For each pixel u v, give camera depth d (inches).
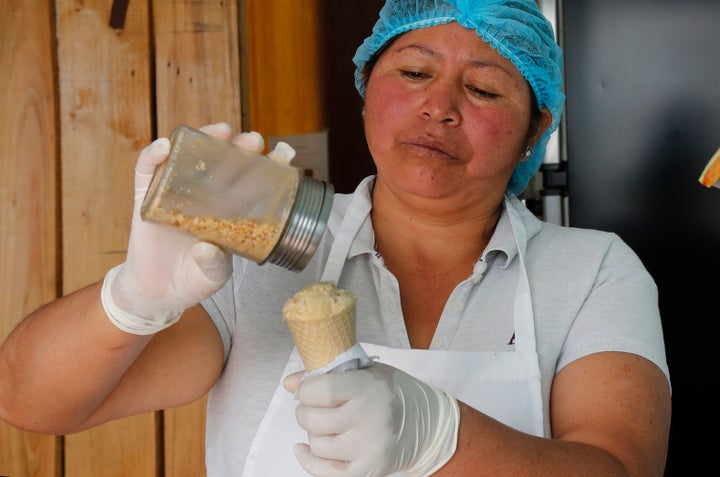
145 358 47.5
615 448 43.3
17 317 75.4
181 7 77.2
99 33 76.4
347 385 35.4
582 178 87.7
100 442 75.4
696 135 85.2
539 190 88.1
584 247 54.0
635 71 86.0
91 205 76.3
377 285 51.8
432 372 48.8
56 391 42.5
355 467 35.2
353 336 37.4
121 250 76.5
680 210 86.1
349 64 102.8
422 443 37.3
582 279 52.1
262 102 107.9
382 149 51.2
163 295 39.4
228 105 77.5
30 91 75.7
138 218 38.4
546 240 55.1
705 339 86.4
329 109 104.3
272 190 37.2
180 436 76.3
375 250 52.5
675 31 84.9
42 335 42.9
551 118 58.3
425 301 52.6
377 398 35.7
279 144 39.2
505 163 51.6
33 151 75.7
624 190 87.0
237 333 51.3
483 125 49.8
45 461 74.8
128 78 76.7
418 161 49.8
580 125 87.4
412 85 50.8
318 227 37.2
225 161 37.3
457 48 50.6
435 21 51.2
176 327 48.8
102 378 42.4
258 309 51.4
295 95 106.1
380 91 51.4
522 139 53.6
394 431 35.8
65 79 76.0
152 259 38.6
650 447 44.4
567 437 44.9
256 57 107.3
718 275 85.6
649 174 86.5
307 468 36.6
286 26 105.7
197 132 37.6
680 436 87.3
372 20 100.8
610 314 49.9
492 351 49.9
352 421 35.0
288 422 48.4
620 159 86.9
